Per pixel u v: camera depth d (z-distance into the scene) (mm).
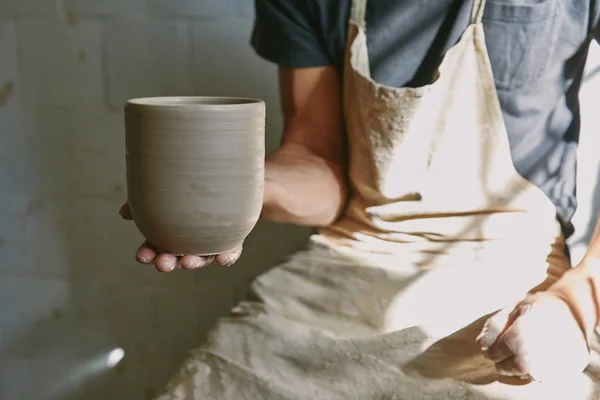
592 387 775
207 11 1312
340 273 979
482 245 964
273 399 812
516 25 916
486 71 931
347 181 1104
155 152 653
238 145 665
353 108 1023
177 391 846
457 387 787
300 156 1099
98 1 1338
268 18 1069
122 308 1499
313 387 821
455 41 943
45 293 1521
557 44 938
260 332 903
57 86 1397
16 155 1450
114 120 1396
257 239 1401
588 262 909
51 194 1462
